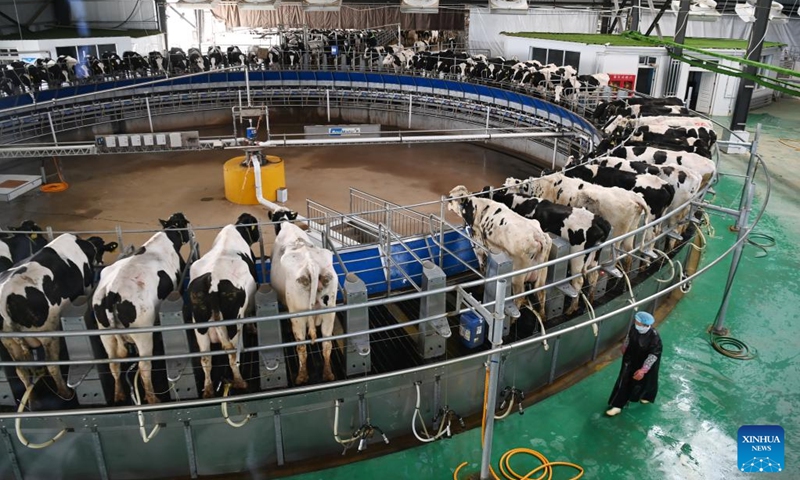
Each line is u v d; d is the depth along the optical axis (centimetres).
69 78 2158
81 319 565
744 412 711
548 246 724
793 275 1050
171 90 2336
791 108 2672
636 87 2191
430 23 3562
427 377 659
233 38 4019
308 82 2498
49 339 612
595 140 1484
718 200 1412
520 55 2616
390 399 652
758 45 1772
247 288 615
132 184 1744
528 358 725
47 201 1595
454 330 745
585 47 2169
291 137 2275
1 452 602
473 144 2231
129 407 534
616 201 847
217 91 2444
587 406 724
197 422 600
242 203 1578
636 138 1302
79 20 3047
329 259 640
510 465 633
